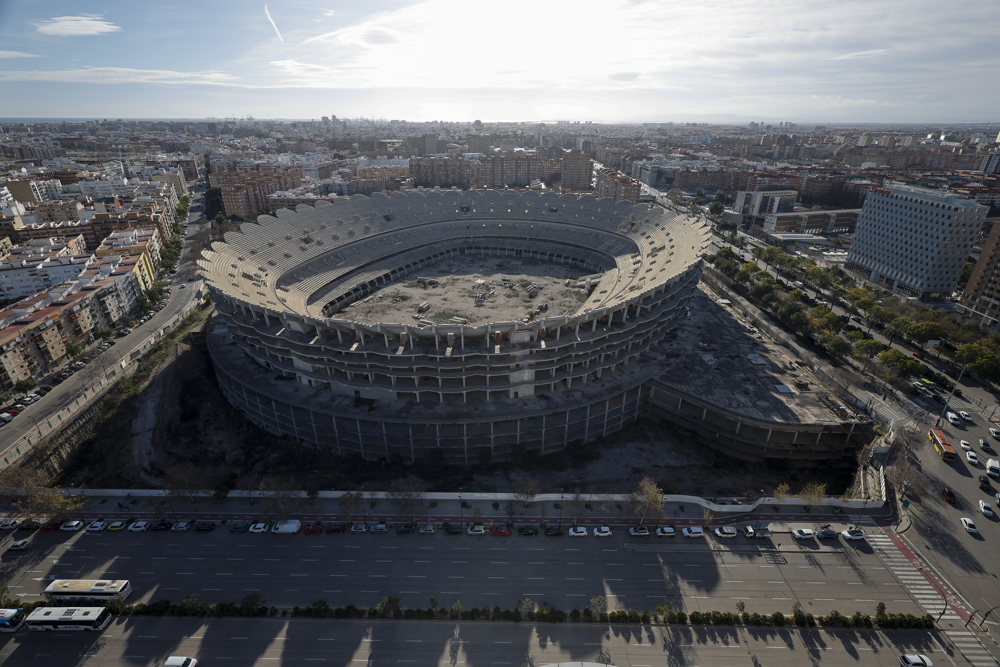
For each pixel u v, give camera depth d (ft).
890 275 649.20
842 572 256.73
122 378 435.12
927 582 250.57
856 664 214.07
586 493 318.24
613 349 389.80
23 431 374.02
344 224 639.35
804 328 497.87
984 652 217.77
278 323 397.60
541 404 358.64
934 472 315.99
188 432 384.27
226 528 292.61
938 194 604.08
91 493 318.86
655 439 380.58
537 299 533.55
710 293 612.29
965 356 425.69
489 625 233.55
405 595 248.73
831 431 351.67
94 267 601.21
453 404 361.10
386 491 312.91
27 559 272.92
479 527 284.61
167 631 232.53
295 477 340.80
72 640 229.04
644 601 244.63
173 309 612.70
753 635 226.38
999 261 519.60
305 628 232.94
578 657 219.00
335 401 364.58
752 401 372.99
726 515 295.07
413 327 350.64
